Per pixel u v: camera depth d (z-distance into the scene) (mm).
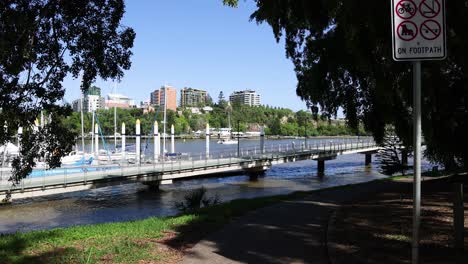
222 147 104812
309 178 49469
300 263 7273
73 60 10500
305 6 11500
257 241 8984
